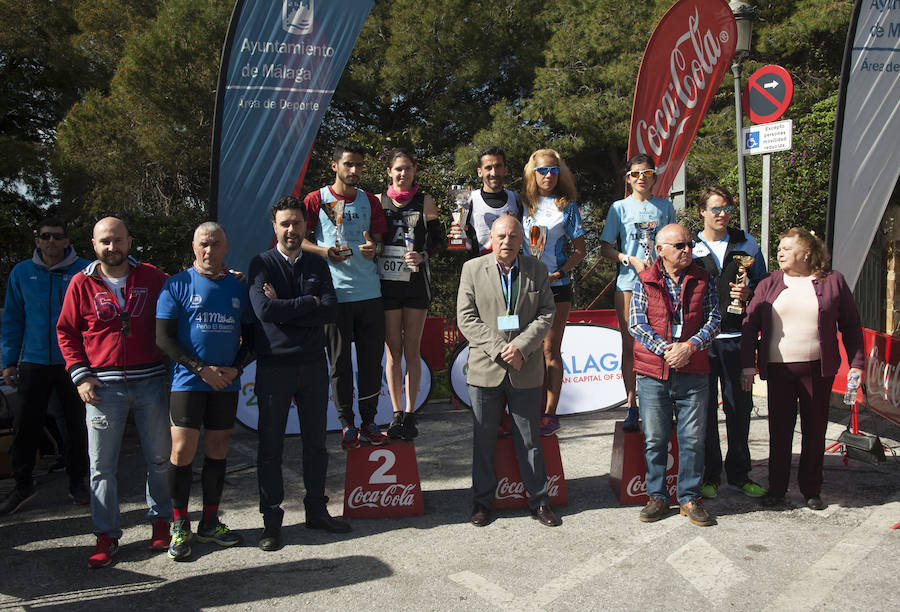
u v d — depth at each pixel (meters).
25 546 4.21
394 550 4.05
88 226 9.41
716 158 14.03
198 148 12.58
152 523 4.13
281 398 4.09
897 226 10.72
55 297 4.75
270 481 4.10
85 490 4.97
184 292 3.91
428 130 17.56
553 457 4.74
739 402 4.79
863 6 5.24
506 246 4.32
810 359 4.43
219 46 12.39
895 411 5.15
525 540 4.16
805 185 11.14
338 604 3.42
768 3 15.16
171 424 4.14
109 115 12.34
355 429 4.63
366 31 16.70
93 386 3.83
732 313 4.78
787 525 4.27
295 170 4.93
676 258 4.29
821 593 3.41
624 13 15.39
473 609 3.34
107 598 3.52
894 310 10.81
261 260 4.08
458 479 5.37
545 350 4.99
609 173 18.27
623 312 5.08
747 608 3.29
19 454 4.73
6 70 14.05
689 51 5.76
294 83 4.88
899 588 3.44
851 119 5.36
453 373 7.48
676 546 4.01
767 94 6.38
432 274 13.22
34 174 12.60
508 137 15.23
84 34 13.78
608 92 15.31
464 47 16.44
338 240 4.46
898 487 4.87
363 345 4.65
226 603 3.45
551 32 17.44
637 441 4.71
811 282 4.48
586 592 3.48
